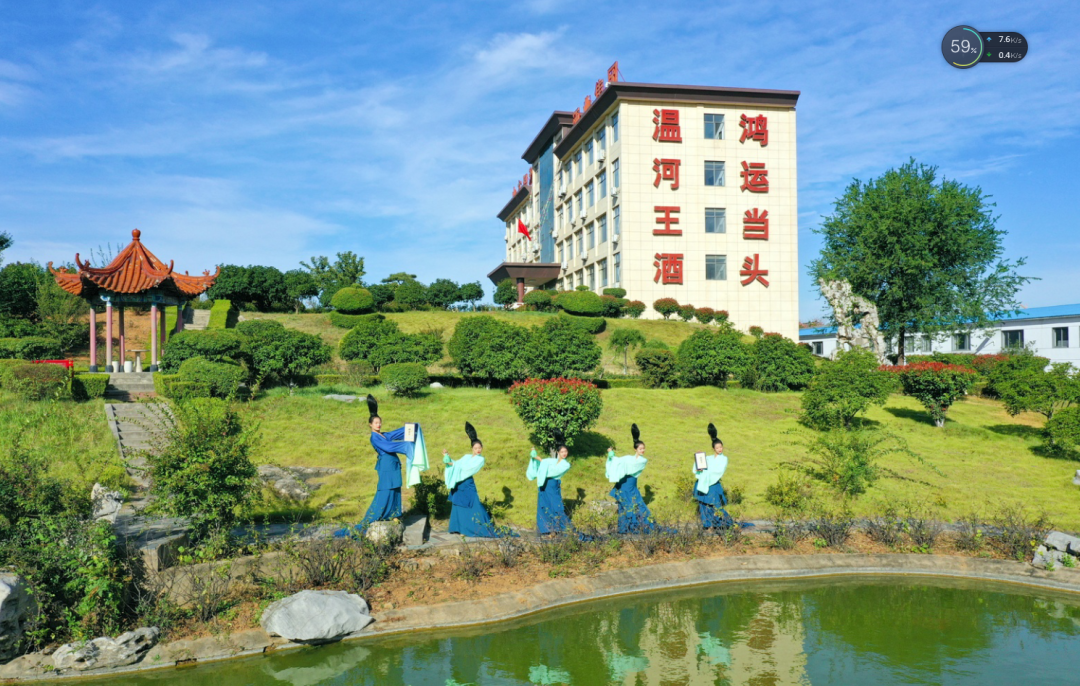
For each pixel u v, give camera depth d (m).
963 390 17.09
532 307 38.75
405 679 5.51
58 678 5.53
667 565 8.08
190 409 7.82
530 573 7.73
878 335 30.53
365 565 7.29
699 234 38.72
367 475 11.43
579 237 47.06
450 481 8.68
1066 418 14.23
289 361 18.45
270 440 13.13
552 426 11.74
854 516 10.30
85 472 9.78
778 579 8.12
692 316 37.47
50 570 6.15
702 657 5.91
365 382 21.30
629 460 9.10
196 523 7.38
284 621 6.15
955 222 31.31
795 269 39.47
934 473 13.09
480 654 6.01
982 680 5.37
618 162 38.91
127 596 6.40
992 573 8.16
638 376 25.91
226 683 5.50
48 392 14.95
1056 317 36.84
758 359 22.09
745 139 39.12
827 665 5.70
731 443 15.01
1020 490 11.93
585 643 6.23
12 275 30.25
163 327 21.97
